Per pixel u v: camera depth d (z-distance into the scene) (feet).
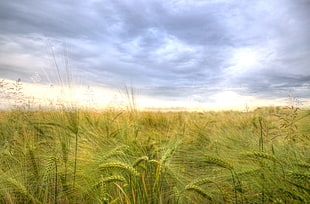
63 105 9.98
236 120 26.94
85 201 8.05
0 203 7.31
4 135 14.84
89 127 14.79
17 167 9.07
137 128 14.56
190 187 6.89
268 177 7.44
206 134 17.22
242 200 7.06
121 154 9.22
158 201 7.13
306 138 12.51
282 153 8.95
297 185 6.25
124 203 7.30
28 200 7.34
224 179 8.16
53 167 8.07
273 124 18.42
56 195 8.11
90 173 8.30
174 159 9.97
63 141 9.12
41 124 12.39
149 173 8.70
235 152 10.16
